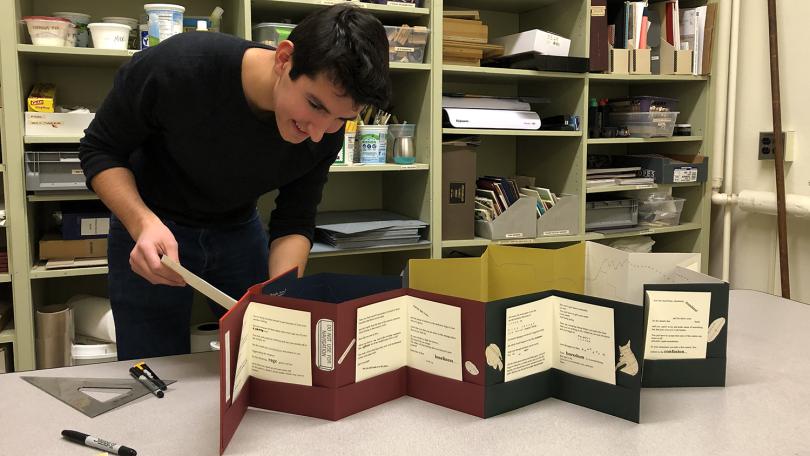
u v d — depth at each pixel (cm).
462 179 250
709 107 294
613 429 89
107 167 121
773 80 261
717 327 103
